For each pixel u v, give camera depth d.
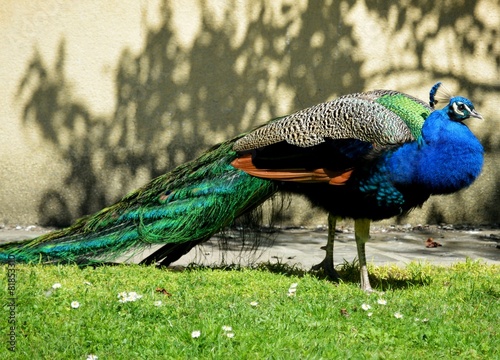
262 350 4.53
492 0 10.56
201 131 10.61
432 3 10.55
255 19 10.51
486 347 4.71
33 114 10.55
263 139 6.39
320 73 10.57
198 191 6.68
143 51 10.52
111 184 10.62
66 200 10.62
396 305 5.52
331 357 4.45
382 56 10.58
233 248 8.74
